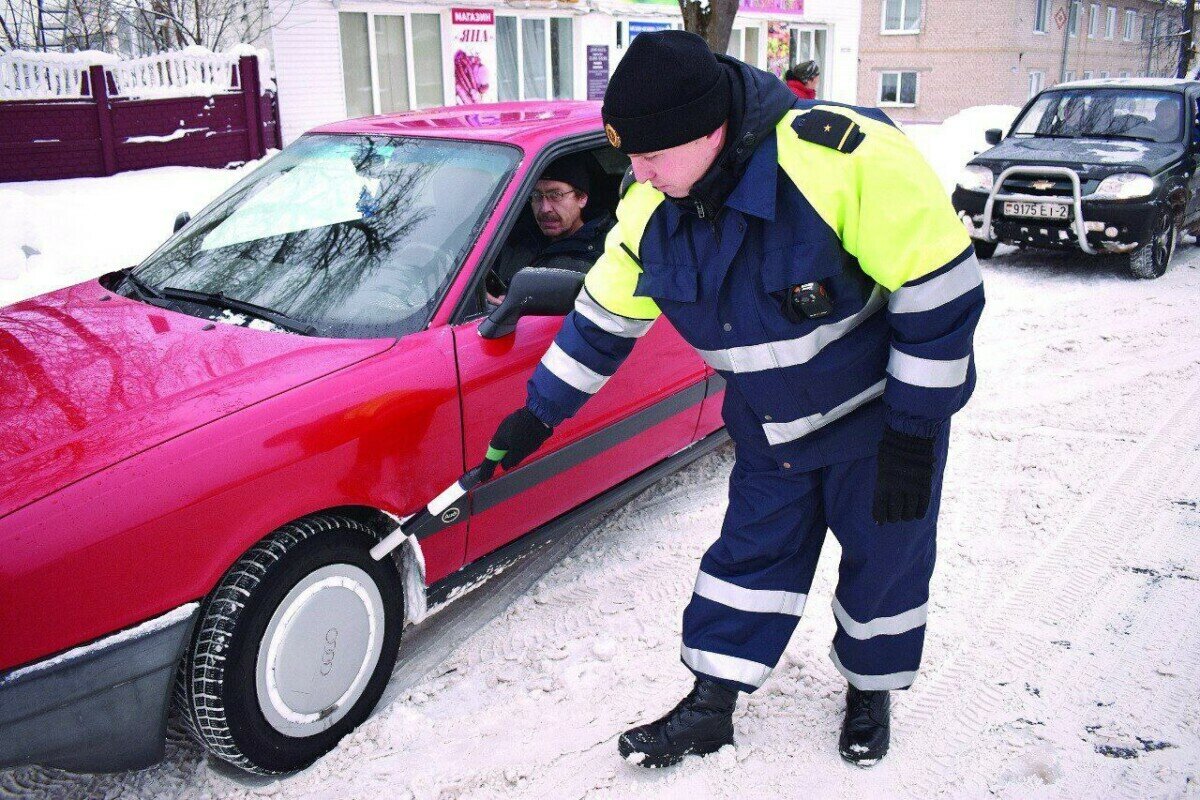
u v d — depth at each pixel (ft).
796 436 6.97
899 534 7.14
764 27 66.80
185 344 8.39
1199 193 26.25
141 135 38.86
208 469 6.89
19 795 7.58
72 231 27.43
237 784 7.69
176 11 47.93
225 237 10.45
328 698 7.89
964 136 51.80
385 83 48.42
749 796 7.55
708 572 7.76
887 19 116.26
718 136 5.92
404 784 7.69
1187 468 13.15
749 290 6.34
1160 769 7.68
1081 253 28.60
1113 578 10.44
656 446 11.26
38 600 6.19
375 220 9.87
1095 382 16.65
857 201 5.98
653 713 8.50
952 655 9.20
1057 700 8.54
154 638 6.63
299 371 7.89
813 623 9.79
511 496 9.28
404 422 8.06
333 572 7.72
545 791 7.61
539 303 8.51
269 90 43.16
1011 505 12.17
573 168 10.91
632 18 58.03
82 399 7.50
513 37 52.75
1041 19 114.73
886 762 7.89
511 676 9.01
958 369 6.15
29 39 47.14
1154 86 27.43
